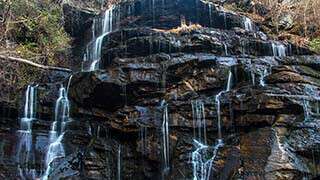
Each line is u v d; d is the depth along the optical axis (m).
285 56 12.77
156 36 13.34
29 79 13.02
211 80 11.55
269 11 18.34
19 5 15.66
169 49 13.13
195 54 12.59
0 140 11.19
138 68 11.52
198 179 10.06
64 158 10.84
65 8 17.02
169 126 10.78
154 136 10.74
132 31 13.84
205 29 13.80
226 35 13.70
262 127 10.19
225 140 10.52
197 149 10.41
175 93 11.48
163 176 10.45
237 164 9.67
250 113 10.39
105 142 10.98
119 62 12.34
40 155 11.05
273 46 13.94
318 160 9.62
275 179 9.06
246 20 15.79
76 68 15.23
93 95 11.43
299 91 10.73
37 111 11.58
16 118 11.61
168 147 10.60
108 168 10.68
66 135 11.28
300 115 10.10
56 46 15.48
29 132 11.34
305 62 12.19
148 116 10.97
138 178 10.76
